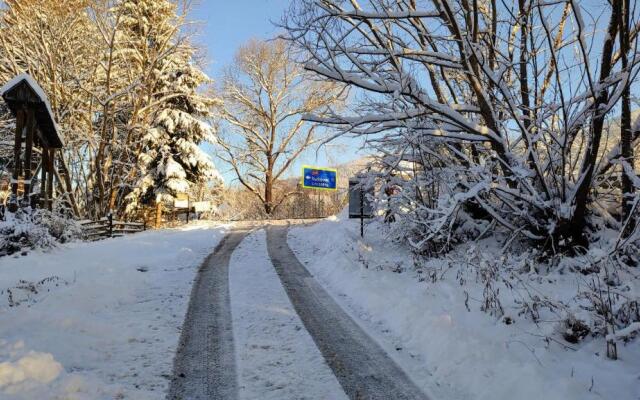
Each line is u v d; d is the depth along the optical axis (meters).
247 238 16.23
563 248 8.23
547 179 8.77
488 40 9.62
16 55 23.16
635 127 7.98
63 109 23.38
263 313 6.48
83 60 24.22
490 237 10.20
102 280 7.75
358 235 13.83
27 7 21.11
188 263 10.55
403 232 10.92
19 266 8.92
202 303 6.98
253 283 8.47
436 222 8.38
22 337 4.81
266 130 38.16
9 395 3.44
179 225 25.27
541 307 6.11
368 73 8.40
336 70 8.42
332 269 9.48
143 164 26.67
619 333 4.54
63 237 12.91
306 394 4.02
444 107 8.45
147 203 28.25
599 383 4.04
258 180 40.53
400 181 10.83
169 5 24.52
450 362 4.59
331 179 33.88
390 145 10.08
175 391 4.00
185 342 5.23
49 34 22.31
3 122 22.16
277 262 10.94
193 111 29.42
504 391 3.95
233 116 37.94
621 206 8.85
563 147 7.93
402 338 5.52
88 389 3.78
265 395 3.98
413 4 10.17
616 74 7.18
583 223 8.38
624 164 7.57
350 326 5.99
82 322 5.44
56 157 22.48
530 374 4.09
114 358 4.67
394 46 9.66
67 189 22.55
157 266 10.02
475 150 10.43
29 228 10.80
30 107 12.93
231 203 48.56
